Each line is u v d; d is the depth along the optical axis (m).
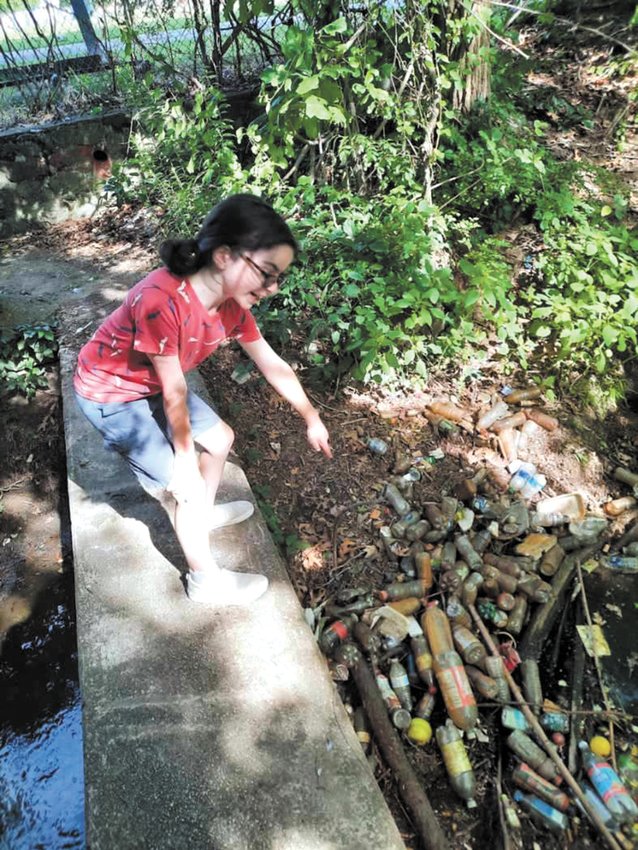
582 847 2.25
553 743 2.52
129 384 1.97
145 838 1.74
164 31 5.65
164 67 5.52
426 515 3.25
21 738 2.73
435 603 2.90
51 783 2.58
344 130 4.60
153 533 2.60
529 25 6.84
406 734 2.49
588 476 3.67
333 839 1.75
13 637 3.09
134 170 5.64
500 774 2.43
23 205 5.55
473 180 4.50
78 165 5.59
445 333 4.05
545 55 6.61
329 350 3.89
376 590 2.96
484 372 4.04
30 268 5.02
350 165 4.65
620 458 3.81
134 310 1.76
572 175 4.80
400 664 2.73
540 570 3.19
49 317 4.28
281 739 1.96
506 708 2.59
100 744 1.94
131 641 2.21
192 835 1.75
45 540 3.49
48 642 3.07
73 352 3.88
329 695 2.07
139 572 2.44
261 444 3.49
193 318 1.78
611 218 4.79
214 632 2.23
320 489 3.35
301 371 3.83
